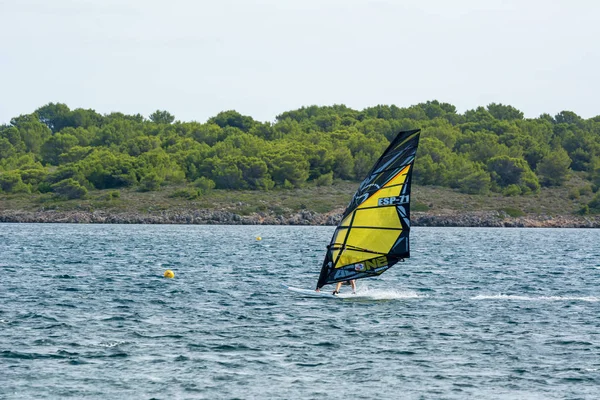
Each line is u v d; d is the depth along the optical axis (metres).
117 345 86.25
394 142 111.94
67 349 83.94
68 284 140.75
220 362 79.44
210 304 116.06
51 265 181.38
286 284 145.00
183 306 113.94
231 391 70.00
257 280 151.62
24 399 66.81
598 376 75.56
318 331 95.06
